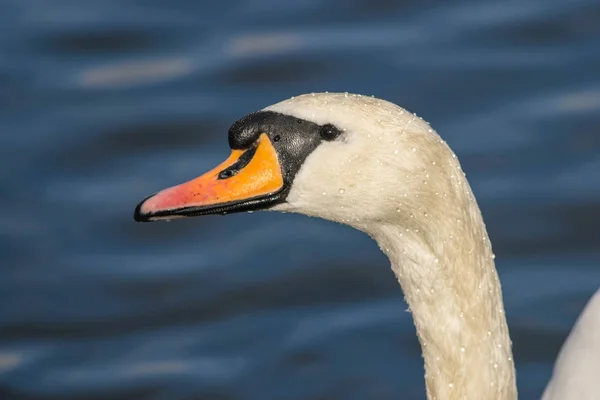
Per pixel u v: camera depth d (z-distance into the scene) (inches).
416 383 488.1
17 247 575.8
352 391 486.0
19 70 709.3
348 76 690.2
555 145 621.0
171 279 555.8
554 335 508.1
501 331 322.7
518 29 721.6
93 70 709.9
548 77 677.3
